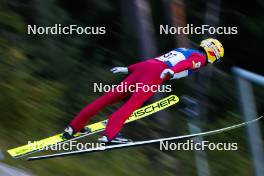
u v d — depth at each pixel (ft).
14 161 83.56
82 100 110.93
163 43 117.39
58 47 115.96
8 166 73.67
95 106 74.28
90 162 92.38
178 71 75.31
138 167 96.63
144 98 73.56
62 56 114.93
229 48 142.31
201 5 133.59
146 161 99.55
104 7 127.44
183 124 109.91
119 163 94.89
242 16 136.77
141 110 84.43
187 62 76.02
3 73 104.58
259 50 141.49
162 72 72.84
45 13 116.67
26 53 114.01
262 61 142.92
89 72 117.80
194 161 102.73
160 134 104.78
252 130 50.21
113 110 111.96
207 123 117.91
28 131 96.12
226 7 137.08
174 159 101.55
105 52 124.88
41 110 101.45
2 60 107.45
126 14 110.32
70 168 86.99
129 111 72.33
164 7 111.96
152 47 107.04
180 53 76.59
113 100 75.00
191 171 101.24
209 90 123.13
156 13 116.78
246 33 139.74
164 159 100.78
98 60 122.11
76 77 114.73
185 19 124.26
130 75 75.77
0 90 100.94
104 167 92.43
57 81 112.68
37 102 102.83
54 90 108.27
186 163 102.27
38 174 82.02
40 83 107.76
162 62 75.05
